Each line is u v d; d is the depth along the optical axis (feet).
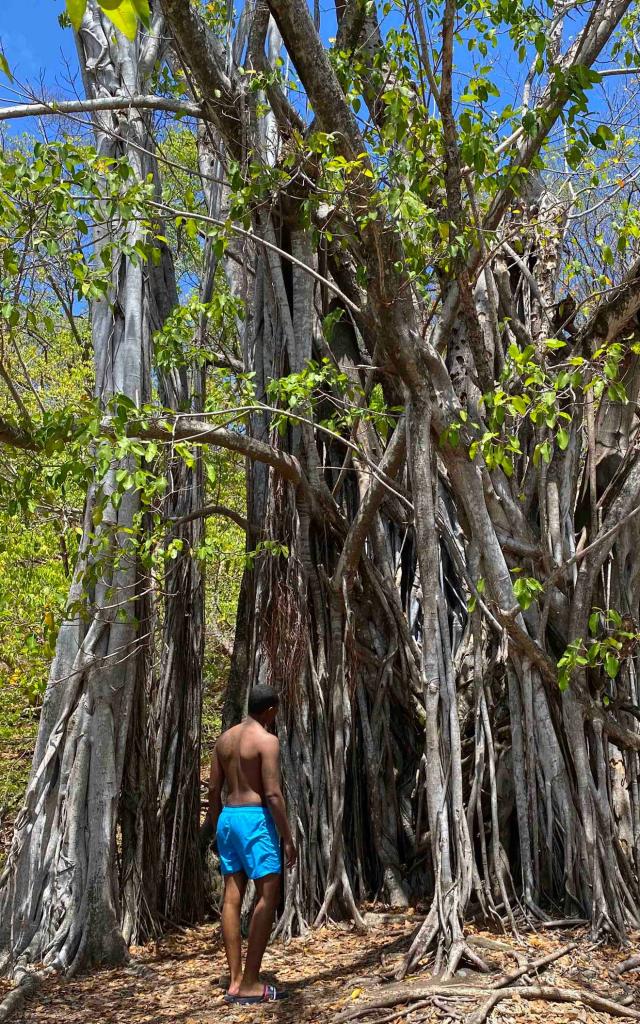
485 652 27.48
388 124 22.71
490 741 24.14
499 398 19.69
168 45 33.50
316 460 29.22
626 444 27.02
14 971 22.72
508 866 23.44
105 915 24.50
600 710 24.23
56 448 21.83
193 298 28.73
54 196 22.13
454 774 22.48
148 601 28.81
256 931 19.90
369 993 18.98
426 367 22.91
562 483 26.43
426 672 22.15
